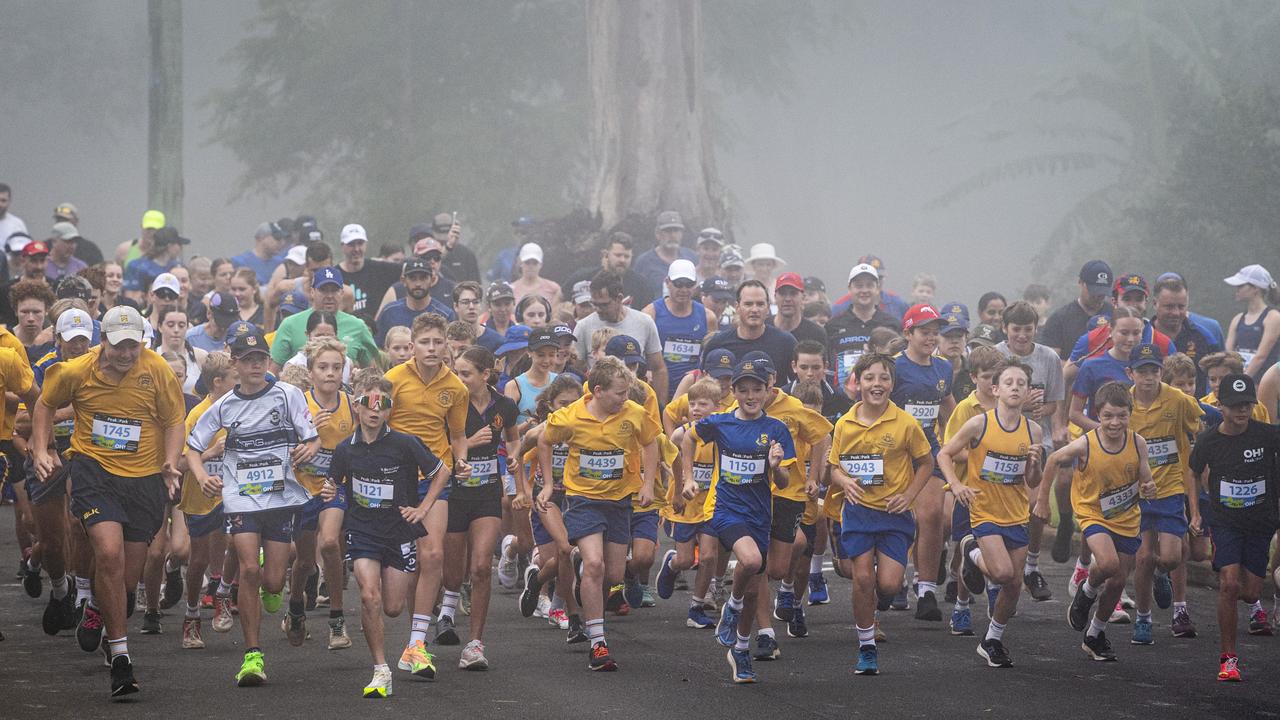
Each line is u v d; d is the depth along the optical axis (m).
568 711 17.08
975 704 17.64
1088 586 20.77
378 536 18.55
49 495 21.02
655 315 30.22
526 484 21.64
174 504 21.41
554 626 23.02
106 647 19.16
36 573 24.81
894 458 20.30
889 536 20.09
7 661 19.91
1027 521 21.16
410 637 20.48
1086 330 30.59
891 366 20.47
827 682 18.89
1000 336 34.44
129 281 41.22
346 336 29.00
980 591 21.91
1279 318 32.09
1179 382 23.81
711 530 19.59
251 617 18.67
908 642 21.83
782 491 20.73
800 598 22.25
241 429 19.44
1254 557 20.05
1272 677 19.42
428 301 31.23
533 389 25.22
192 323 34.38
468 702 17.52
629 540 20.80
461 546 21.03
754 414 19.70
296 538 20.94
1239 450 19.83
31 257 30.75
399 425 20.66
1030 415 28.23
